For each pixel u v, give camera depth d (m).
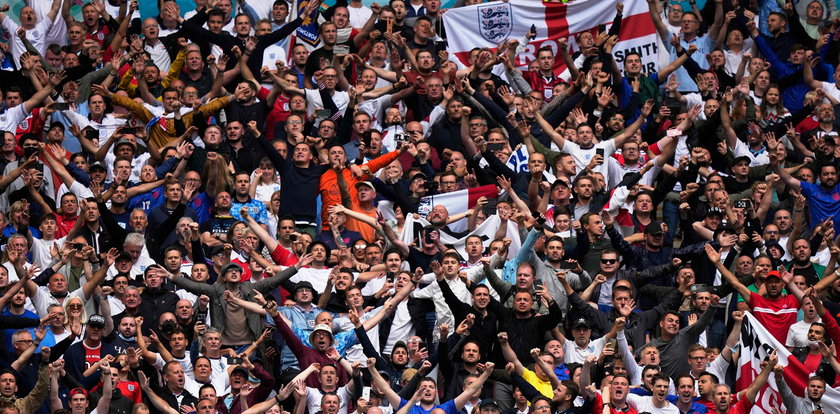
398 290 57.31
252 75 72.38
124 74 73.06
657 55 77.31
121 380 54.22
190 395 54.34
